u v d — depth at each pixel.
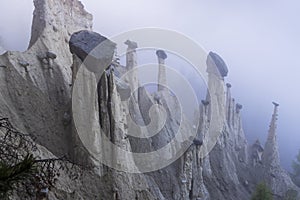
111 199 32.00
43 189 6.46
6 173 5.40
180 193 43.53
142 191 35.28
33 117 35.56
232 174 59.69
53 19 47.03
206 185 51.66
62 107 38.81
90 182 31.83
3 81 36.34
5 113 32.59
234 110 73.56
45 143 34.19
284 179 69.69
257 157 71.44
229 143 65.75
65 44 48.78
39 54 41.59
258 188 52.59
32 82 38.34
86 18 56.31
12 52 39.19
